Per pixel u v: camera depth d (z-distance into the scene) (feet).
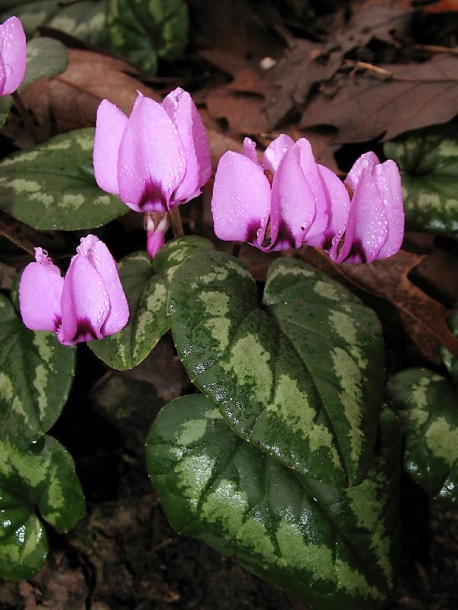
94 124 0.77
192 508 0.54
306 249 0.67
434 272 0.69
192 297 0.50
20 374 0.56
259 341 0.50
